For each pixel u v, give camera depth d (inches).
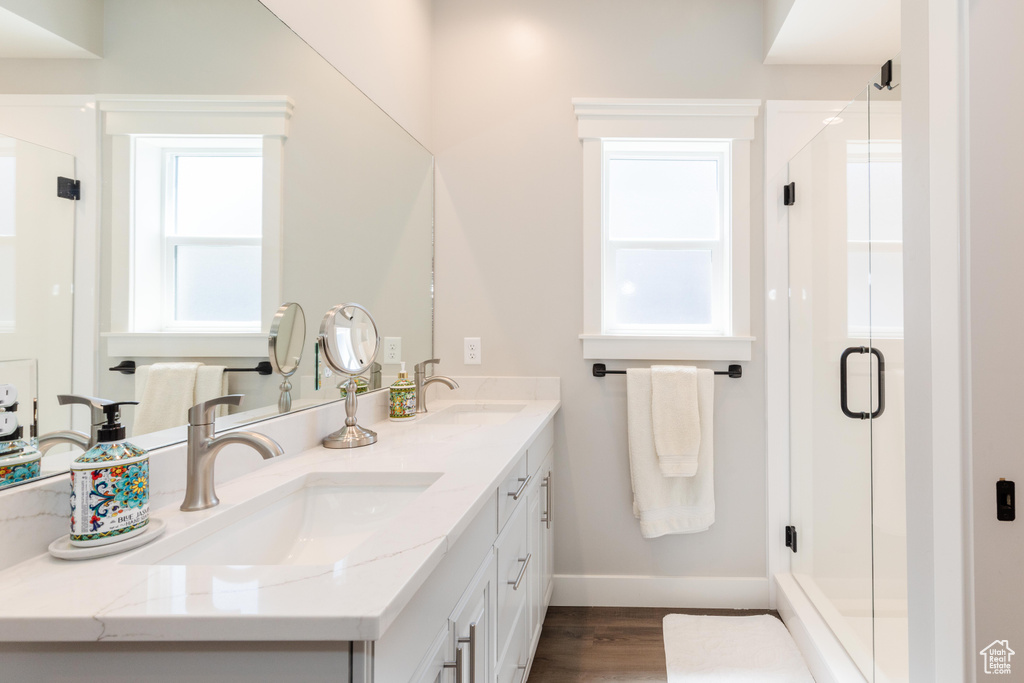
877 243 58.3
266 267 49.1
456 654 34.5
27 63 28.6
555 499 89.8
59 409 30.1
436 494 37.5
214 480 37.1
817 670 67.5
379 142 71.8
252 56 47.6
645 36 89.0
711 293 91.3
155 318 37.4
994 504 39.8
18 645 22.7
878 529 58.8
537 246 90.3
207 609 21.9
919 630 45.8
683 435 83.1
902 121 47.6
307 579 24.8
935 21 42.6
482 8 91.1
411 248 82.8
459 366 91.1
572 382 89.8
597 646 76.4
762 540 87.6
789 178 85.0
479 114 91.0
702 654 73.8
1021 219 39.5
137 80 35.9
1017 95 39.5
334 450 52.4
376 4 71.3
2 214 27.1
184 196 40.1
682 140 87.9
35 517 27.7
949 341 41.1
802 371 81.2
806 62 86.7
